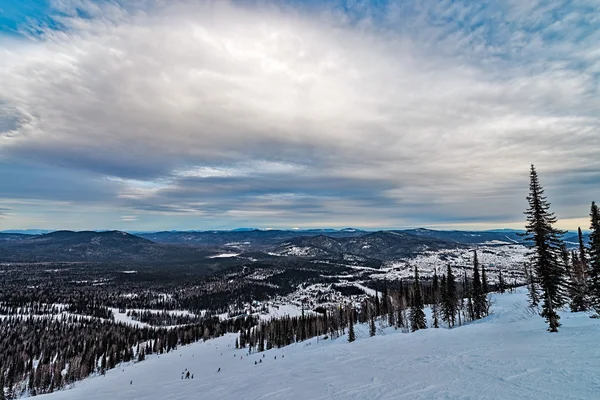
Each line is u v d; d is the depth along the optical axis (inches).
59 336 6742.1
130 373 4306.1
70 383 4128.9
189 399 1081.4
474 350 957.2
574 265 1959.9
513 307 2837.1
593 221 1486.2
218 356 4945.9
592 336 927.7
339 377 876.0
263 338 5029.5
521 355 788.0
